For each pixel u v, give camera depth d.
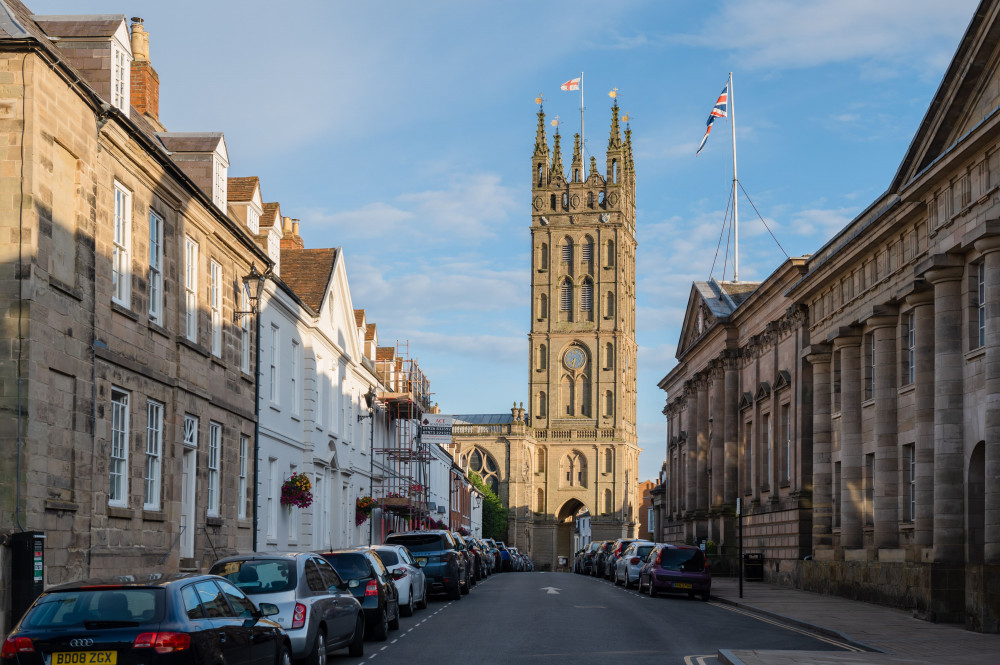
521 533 142.75
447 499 87.44
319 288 41.53
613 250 144.62
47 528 18.23
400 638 22.17
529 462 145.12
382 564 23.81
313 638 15.93
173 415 24.80
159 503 24.03
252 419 31.75
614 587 46.12
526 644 21.02
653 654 19.66
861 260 37.59
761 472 52.72
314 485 40.03
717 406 60.78
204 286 27.78
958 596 26.88
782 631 25.28
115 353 21.28
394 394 55.47
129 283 22.50
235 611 13.13
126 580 12.05
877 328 35.25
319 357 41.47
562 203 146.50
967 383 27.44
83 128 19.91
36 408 17.91
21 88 18.05
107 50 22.64
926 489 30.47
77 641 11.20
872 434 36.91
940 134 29.06
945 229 28.59
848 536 37.97
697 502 67.12
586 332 144.62
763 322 52.19
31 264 17.80
